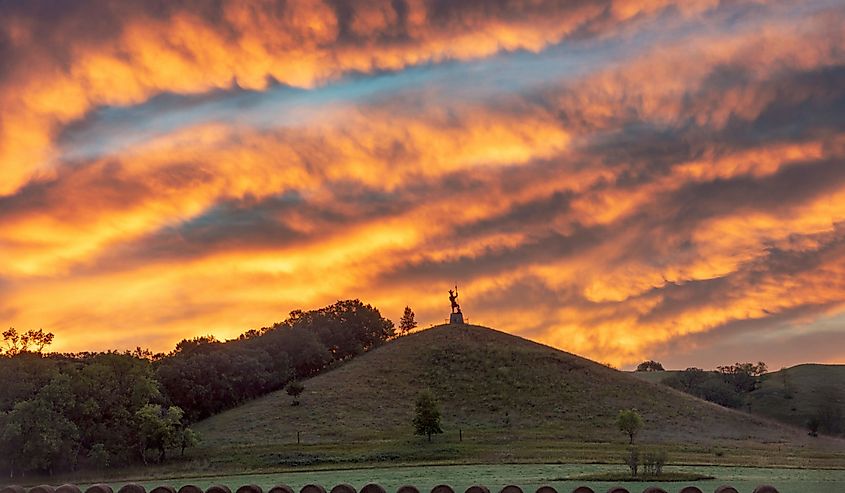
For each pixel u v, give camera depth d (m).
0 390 115.06
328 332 195.88
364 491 53.41
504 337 195.88
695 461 93.62
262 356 170.25
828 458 102.75
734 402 175.12
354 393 158.38
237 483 76.81
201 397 150.50
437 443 118.81
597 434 131.00
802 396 174.00
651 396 157.38
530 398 153.25
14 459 102.44
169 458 114.81
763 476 74.62
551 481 68.94
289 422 141.25
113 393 120.19
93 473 103.31
